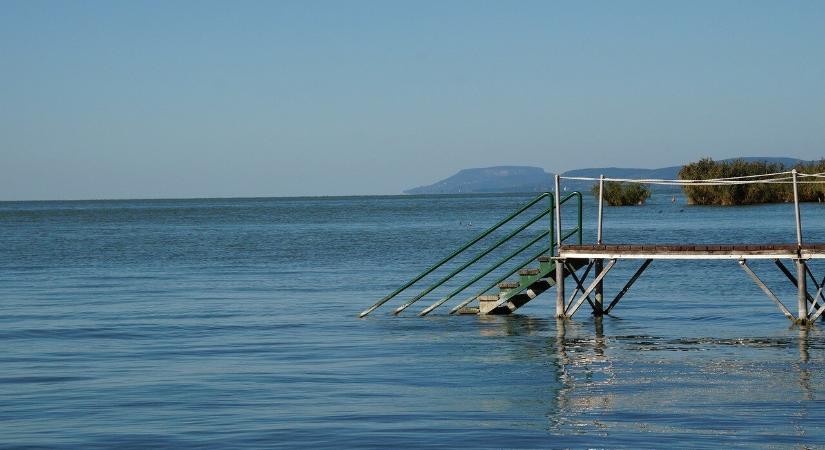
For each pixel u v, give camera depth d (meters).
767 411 15.87
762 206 103.31
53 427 15.33
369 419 15.65
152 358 21.75
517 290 27.95
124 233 85.75
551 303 31.33
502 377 19.12
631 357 21.22
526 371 19.75
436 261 50.16
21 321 28.20
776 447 13.76
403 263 49.22
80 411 16.41
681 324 26.19
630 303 30.91
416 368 20.20
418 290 36.78
